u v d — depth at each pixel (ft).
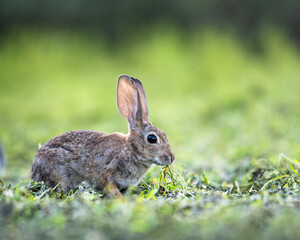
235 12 120.16
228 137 47.19
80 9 116.88
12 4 115.03
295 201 18.48
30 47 96.17
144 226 15.01
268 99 65.57
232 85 75.36
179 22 118.52
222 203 18.34
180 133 49.06
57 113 65.92
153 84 80.64
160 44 95.35
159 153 23.72
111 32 116.47
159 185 23.63
